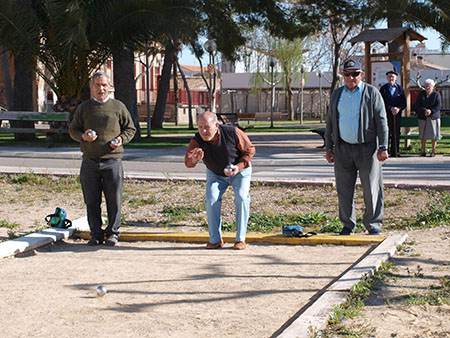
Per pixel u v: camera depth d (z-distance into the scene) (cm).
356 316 423
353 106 709
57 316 449
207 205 691
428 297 461
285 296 486
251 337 396
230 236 724
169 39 2942
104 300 488
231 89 6769
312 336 381
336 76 4059
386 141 712
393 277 523
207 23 2711
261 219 843
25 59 2116
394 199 933
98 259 650
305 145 2034
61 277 568
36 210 951
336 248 675
